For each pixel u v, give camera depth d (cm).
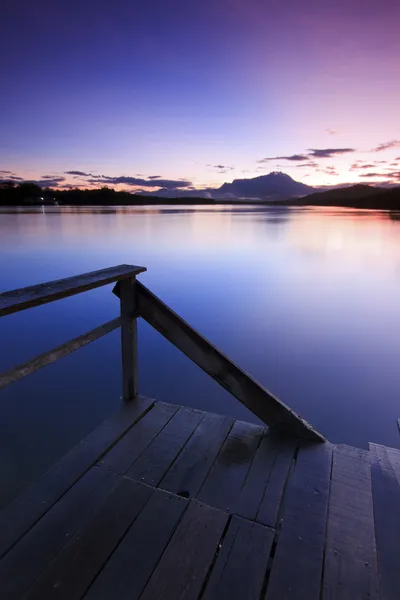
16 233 3769
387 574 145
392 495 186
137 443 225
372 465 208
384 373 645
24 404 536
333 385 596
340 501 182
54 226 4862
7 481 367
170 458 212
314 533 163
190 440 229
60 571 141
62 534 158
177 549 152
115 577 139
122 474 198
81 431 465
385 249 2809
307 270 1808
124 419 249
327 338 824
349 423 488
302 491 188
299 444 228
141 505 175
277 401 234
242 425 246
